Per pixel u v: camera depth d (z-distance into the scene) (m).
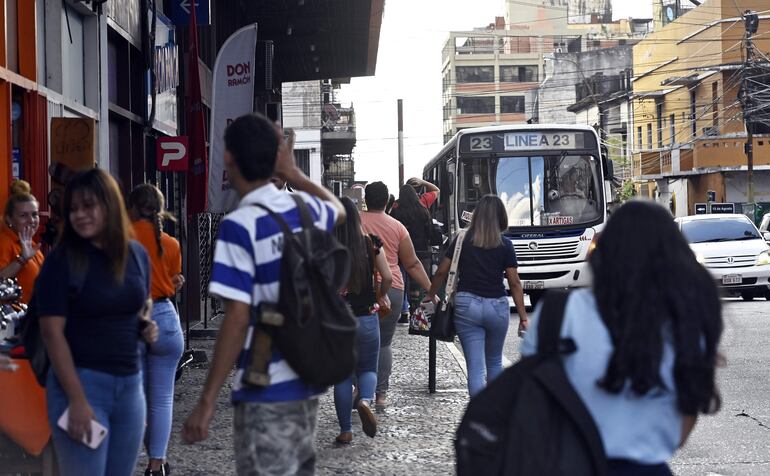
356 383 11.11
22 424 6.47
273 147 4.76
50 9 12.81
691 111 64.31
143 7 17.45
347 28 37.75
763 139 59.72
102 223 5.35
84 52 14.31
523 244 24.84
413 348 17.28
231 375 14.59
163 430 7.90
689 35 64.44
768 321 20.39
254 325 4.66
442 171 27.77
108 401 5.48
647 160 68.56
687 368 3.69
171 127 20.19
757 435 9.95
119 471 5.68
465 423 3.79
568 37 151.12
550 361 3.78
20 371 6.50
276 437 4.65
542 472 3.63
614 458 3.76
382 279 9.80
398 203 18.41
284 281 4.59
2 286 7.84
